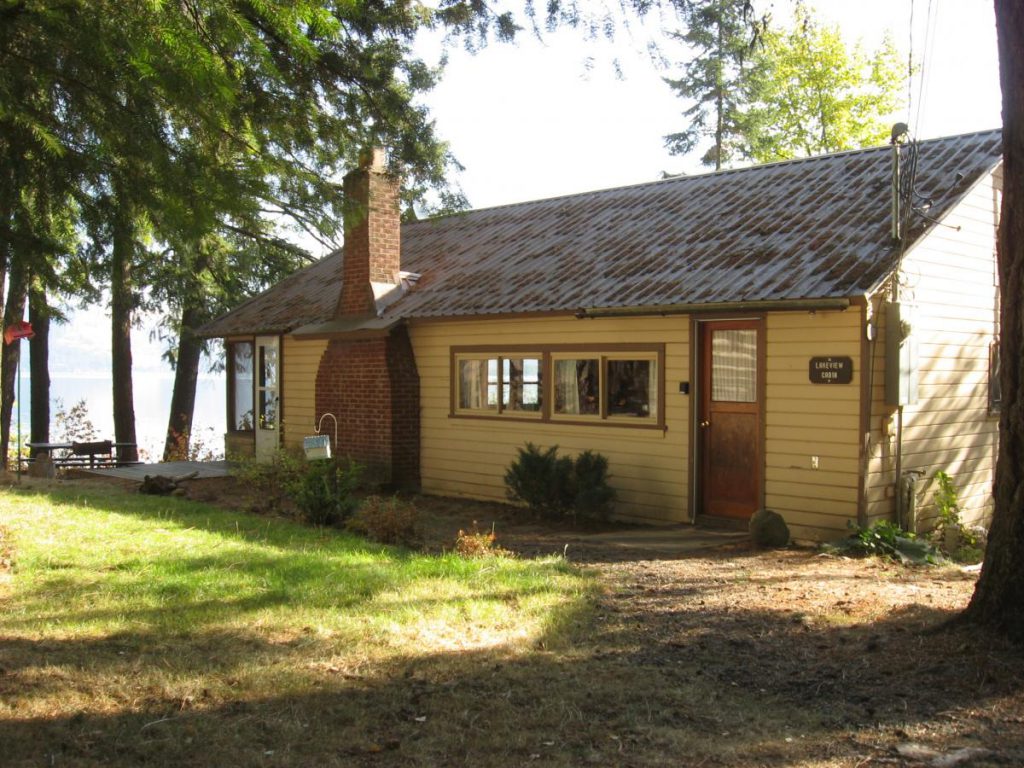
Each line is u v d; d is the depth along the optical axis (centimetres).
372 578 739
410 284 1552
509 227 1689
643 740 438
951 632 575
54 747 415
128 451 2388
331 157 1013
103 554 812
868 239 1050
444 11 1020
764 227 1200
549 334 1279
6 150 708
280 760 411
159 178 717
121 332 2572
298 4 706
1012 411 554
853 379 973
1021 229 549
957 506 1109
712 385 1116
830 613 671
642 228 1390
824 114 3412
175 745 422
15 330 1218
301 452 1614
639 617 669
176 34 604
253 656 544
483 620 637
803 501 1015
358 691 496
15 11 624
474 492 1390
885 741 434
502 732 446
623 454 1197
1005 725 449
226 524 1015
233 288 2667
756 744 432
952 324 1128
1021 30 548
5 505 1095
